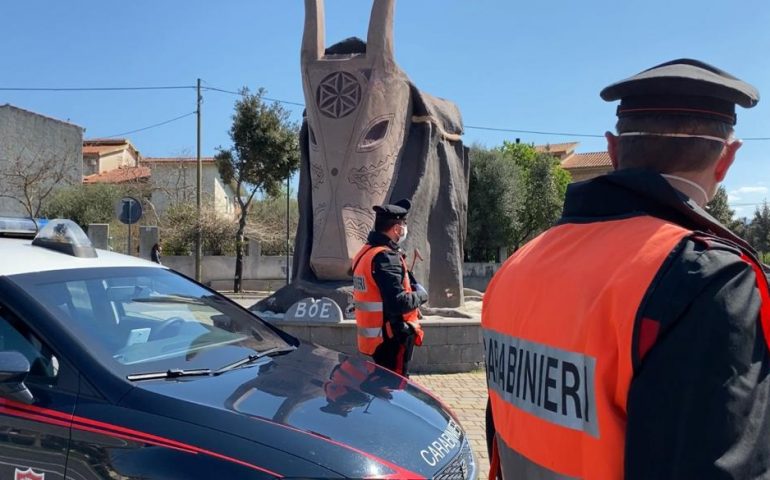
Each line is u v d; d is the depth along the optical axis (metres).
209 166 40.22
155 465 2.39
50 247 3.66
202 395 2.72
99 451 2.51
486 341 1.75
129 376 2.81
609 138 1.59
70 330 2.92
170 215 26.97
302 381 3.20
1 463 2.65
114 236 25.73
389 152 8.79
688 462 1.07
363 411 2.95
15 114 33.75
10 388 2.68
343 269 8.43
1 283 3.06
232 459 2.38
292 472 2.35
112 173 40.78
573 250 1.44
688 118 1.40
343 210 8.53
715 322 1.10
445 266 9.58
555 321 1.36
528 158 32.25
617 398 1.21
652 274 1.19
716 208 36.97
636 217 1.37
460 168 10.43
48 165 30.69
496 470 1.81
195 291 4.12
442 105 10.27
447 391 6.98
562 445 1.31
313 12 9.05
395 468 2.54
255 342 3.77
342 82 8.78
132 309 3.48
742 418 1.07
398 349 4.64
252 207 30.03
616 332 1.20
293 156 24.83
